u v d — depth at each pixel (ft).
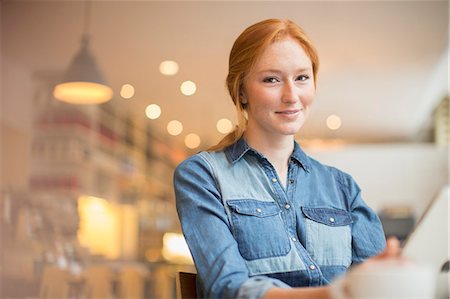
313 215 4.02
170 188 33.09
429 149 23.82
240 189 3.95
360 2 20.26
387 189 23.18
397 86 24.98
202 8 20.79
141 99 27.99
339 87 25.54
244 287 3.26
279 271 3.79
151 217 31.86
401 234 21.63
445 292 3.36
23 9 21.97
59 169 26.21
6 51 23.34
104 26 22.25
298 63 3.94
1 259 22.94
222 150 4.12
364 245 4.13
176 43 23.07
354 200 4.25
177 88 26.99
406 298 2.58
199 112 29.27
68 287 22.50
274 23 3.98
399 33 21.95
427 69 23.75
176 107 28.84
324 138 27.48
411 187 23.09
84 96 23.73
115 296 24.23
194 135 31.19
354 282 2.63
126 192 30.73
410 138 26.30
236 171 4.01
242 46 4.02
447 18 20.94
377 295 2.58
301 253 3.88
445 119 25.17
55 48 23.40
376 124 27.22
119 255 29.25
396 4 20.44
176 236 31.76
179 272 3.93
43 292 22.04
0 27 22.36
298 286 3.84
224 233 3.68
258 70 3.95
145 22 21.89
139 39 22.95
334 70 24.43
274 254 3.81
